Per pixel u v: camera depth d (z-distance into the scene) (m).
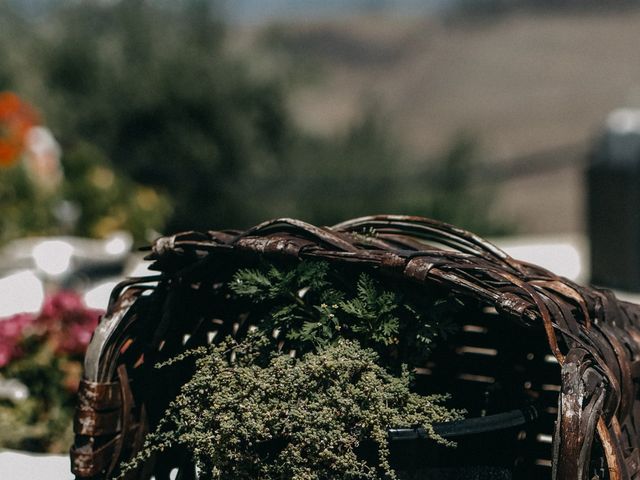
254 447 2.05
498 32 39.66
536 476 2.46
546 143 30.09
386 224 2.34
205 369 2.11
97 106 14.46
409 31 40.84
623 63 35.31
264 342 2.12
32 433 3.70
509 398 2.41
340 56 38.66
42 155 9.62
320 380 2.04
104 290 6.01
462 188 17.00
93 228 8.94
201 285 2.26
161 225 10.55
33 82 14.68
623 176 7.84
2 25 15.16
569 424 1.77
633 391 2.07
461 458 2.05
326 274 2.13
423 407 2.02
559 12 40.62
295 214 15.52
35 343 3.79
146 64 14.77
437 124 31.92
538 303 1.89
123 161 14.56
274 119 15.58
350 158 16.39
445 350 2.50
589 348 1.88
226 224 15.12
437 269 1.96
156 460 2.32
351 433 2.01
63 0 15.24
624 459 1.93
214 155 14.73
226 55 15.27
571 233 24.77
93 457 2.16
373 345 2.13
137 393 2.23
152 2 15.40
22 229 8.42
